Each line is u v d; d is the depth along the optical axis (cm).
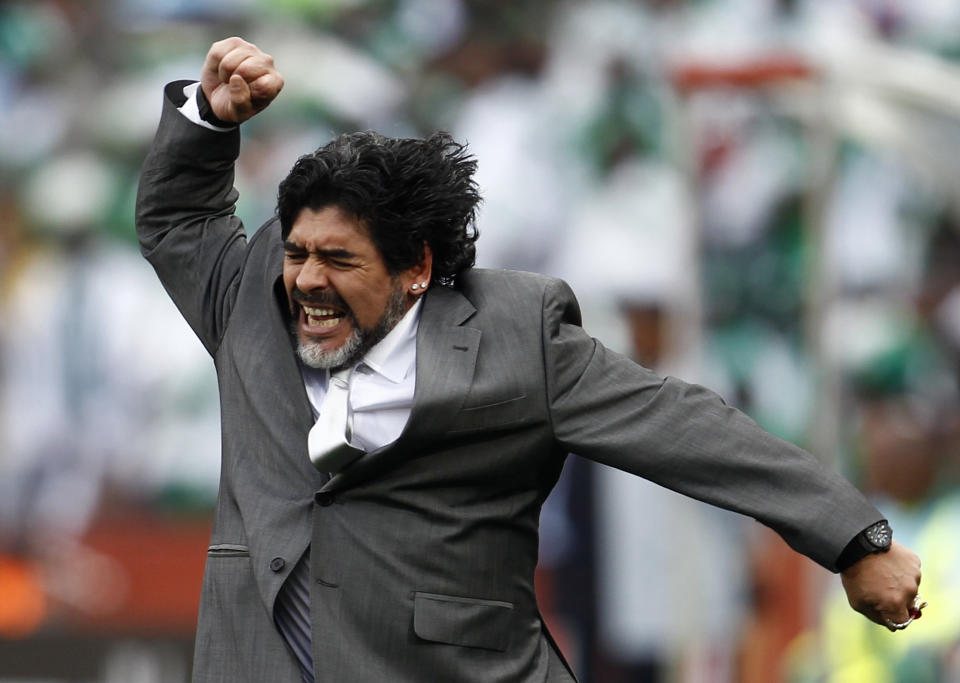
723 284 2756
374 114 3494
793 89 2575
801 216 2817
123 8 3694
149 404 3341
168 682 3222
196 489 3284
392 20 3559
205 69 1050
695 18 3431
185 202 1079
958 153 2734
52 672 3222
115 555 3256
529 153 3384
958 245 3369
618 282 3259
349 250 965
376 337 987
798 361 2755
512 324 999
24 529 3294
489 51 3506
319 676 952
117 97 3631
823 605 2528
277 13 3588
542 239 3328
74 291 3431
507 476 986
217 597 991
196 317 1064
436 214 983
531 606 1016
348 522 966
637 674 2947
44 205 3538
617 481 2961
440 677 966
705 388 1005
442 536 969
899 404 3225
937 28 3353
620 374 1000
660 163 3344
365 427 976
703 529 2595
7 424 3366
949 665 2347
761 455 977
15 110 3634
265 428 999
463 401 966
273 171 3428
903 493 2852
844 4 3375
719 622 2705
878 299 3366
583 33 3466
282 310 1025
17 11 3681
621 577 2956
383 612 960
